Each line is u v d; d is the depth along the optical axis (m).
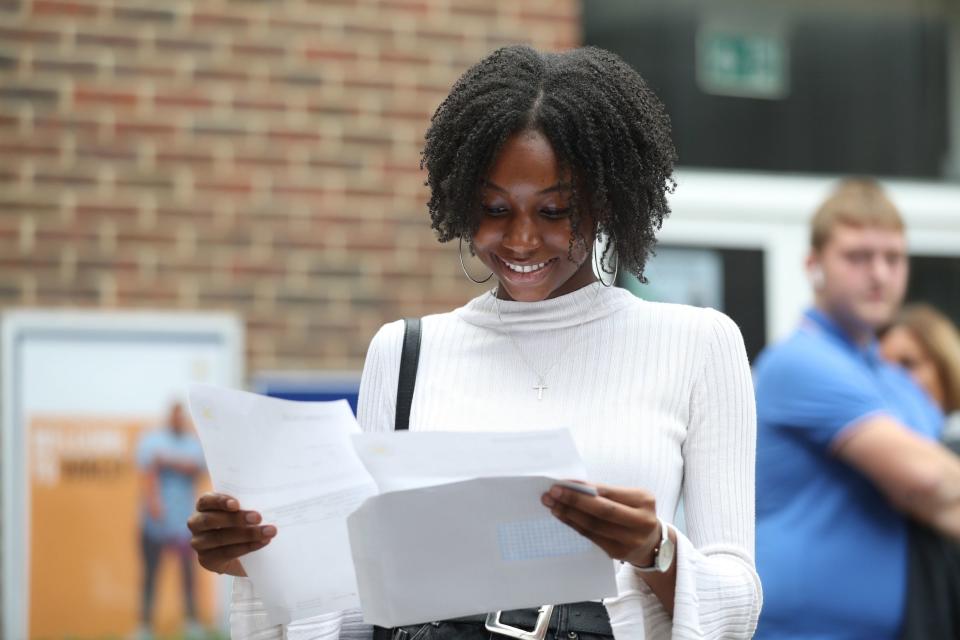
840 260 9.88
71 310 12.22
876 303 9.88
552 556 4.71
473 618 5.05
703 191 14.74
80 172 12.31
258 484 4.88
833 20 15.15
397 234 12.91
